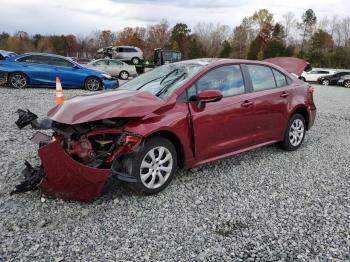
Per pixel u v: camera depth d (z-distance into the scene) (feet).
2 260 10.14
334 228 12.35
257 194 15.03
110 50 119.75
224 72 17.28
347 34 249.96
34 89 47.03
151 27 273.33
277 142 20.51
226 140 16.88
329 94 70.79
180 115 14.85
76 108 13.70
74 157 13.51
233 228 12.28
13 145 20.11
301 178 17.01
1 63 46.50
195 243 11.33
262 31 253.03
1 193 14.12
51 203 13.44
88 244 11.08
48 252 10.61
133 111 13.57
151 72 18.62
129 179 13.46
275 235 11.86
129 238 11.49
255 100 18.01
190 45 242.99
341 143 24.02
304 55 221.25
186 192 14.98
